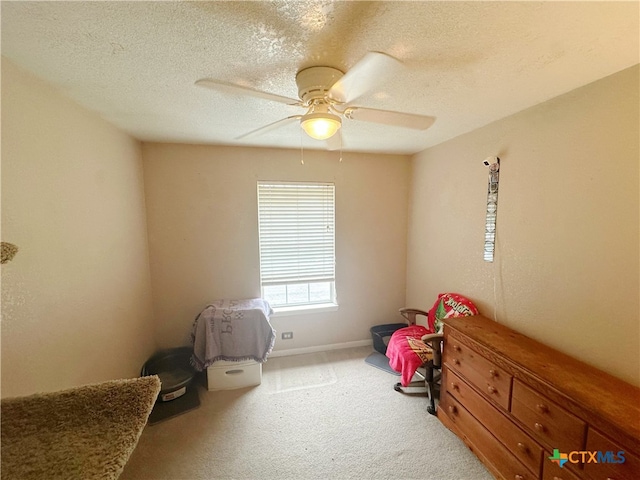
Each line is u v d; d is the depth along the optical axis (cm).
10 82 118
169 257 275
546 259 175
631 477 103
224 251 287
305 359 304
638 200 131
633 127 132
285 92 156
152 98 161
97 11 91
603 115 143
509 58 123
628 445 103
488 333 190
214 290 289
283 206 300
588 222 152
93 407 84
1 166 113
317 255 315
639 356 133
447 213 268
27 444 76
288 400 236
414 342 243
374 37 107
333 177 309
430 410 221
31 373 126
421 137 254
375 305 338
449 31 104
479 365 177
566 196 162
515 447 151
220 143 268
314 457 179
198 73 134
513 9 92
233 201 284
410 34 105
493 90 156
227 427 204
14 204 119
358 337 336
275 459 177
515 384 151
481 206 227
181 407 225
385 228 331
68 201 154
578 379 137
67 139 155
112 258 201
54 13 91
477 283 234
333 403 232
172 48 113
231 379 251
